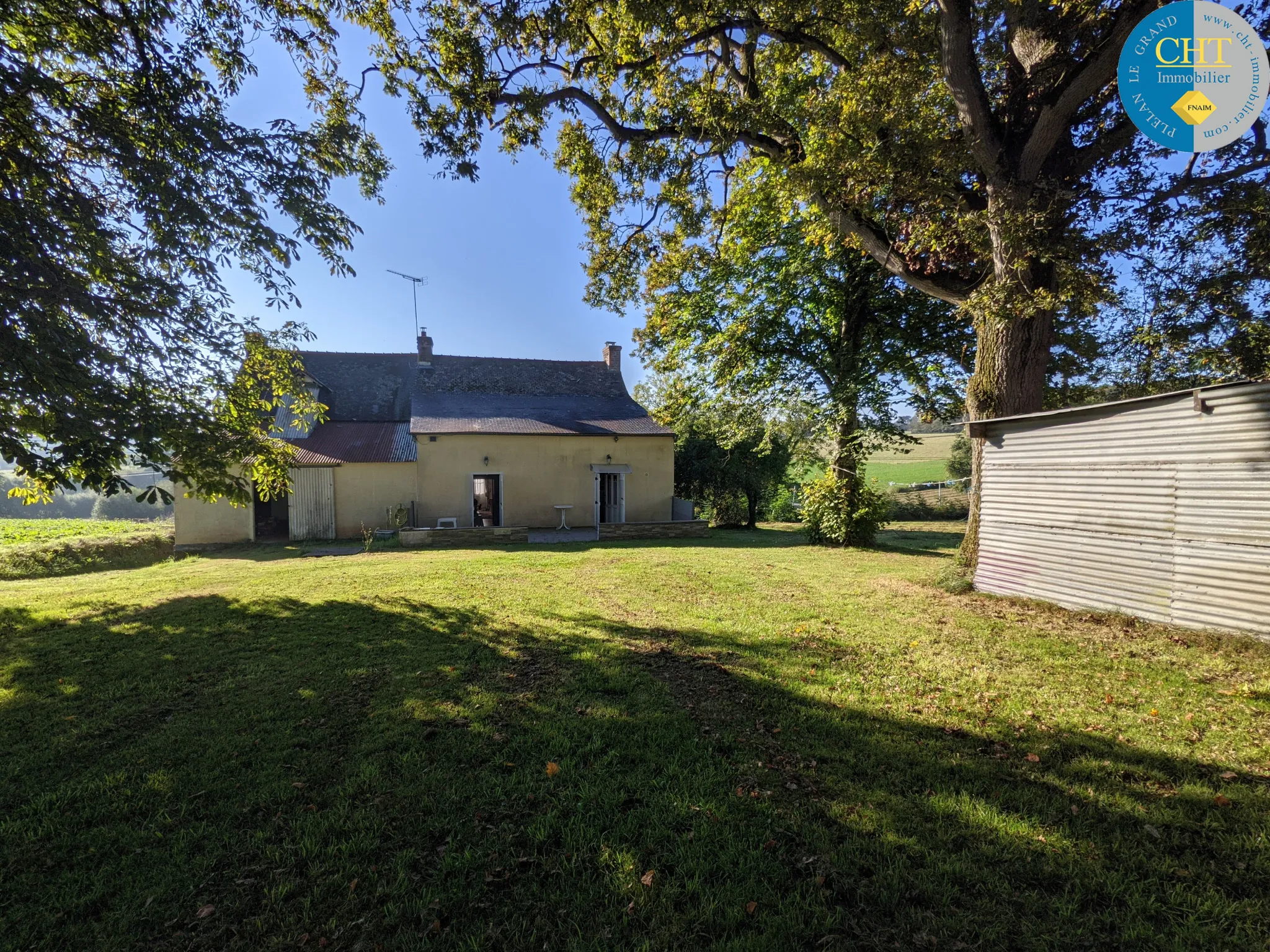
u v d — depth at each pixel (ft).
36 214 17.43
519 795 9.06
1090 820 8.18
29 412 16.81
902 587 25.98
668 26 24.35
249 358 25.13
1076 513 20.35
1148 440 18.08
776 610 21.44
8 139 17.67
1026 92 23.73
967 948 6.13
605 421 67.10
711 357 51.29
